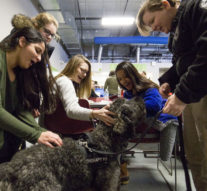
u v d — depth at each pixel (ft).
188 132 5.79
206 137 4.33
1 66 4.30
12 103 4.92
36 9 19.30
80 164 4.36
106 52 46.98
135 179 8.18
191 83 3.35
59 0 20.17
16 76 4.91
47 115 6.18
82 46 43.65
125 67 6.70
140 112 5.24
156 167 9.53
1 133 4.75
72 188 4.36
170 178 8.19
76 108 5.35
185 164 4.73
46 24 7.25
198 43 3.28
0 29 11.23
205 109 4.22
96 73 31.94
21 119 5.07
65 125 6.12
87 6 26.22
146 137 7.07
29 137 4.18
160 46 39.68
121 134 4.92
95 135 4.94
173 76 5.96
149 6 4.33
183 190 7.14
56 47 30.01
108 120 4.83
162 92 6.05
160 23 4.41
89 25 33.40
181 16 3.72
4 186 3.56
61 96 5.76
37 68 5.07
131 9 27.27
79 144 4.60
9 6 12.73
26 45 4.33
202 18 3.22
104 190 4.67
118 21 27.81
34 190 3.67
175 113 3.91
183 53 4.15
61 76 6.23
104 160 4.61
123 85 7.15
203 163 4.86
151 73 29.60
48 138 4.19
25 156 4.01
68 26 25.35
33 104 5.47
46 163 4.00
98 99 12.60
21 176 3.69
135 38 33.32
